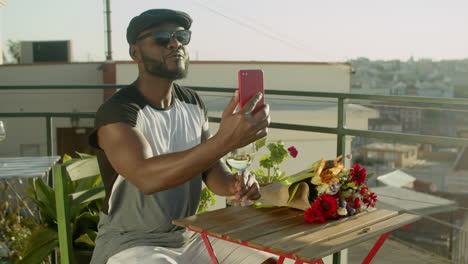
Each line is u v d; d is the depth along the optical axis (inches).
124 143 68.0
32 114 138.6
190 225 68.0
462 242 114.1
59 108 850.8
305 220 70.5
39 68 849.5
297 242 61.8
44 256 98.7
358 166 74.7
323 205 69.7
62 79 856.3
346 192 73.0
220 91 126.9
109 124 69.1
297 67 856.3
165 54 73.6
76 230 103.6
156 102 76.2
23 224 125.3
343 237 64.5
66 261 78.0
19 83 852.6
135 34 74.1
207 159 62.1
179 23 75.6
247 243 61.8
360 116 598.5
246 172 77.7
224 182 80.5
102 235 75.5
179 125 78.5
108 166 72.1
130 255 69.6
